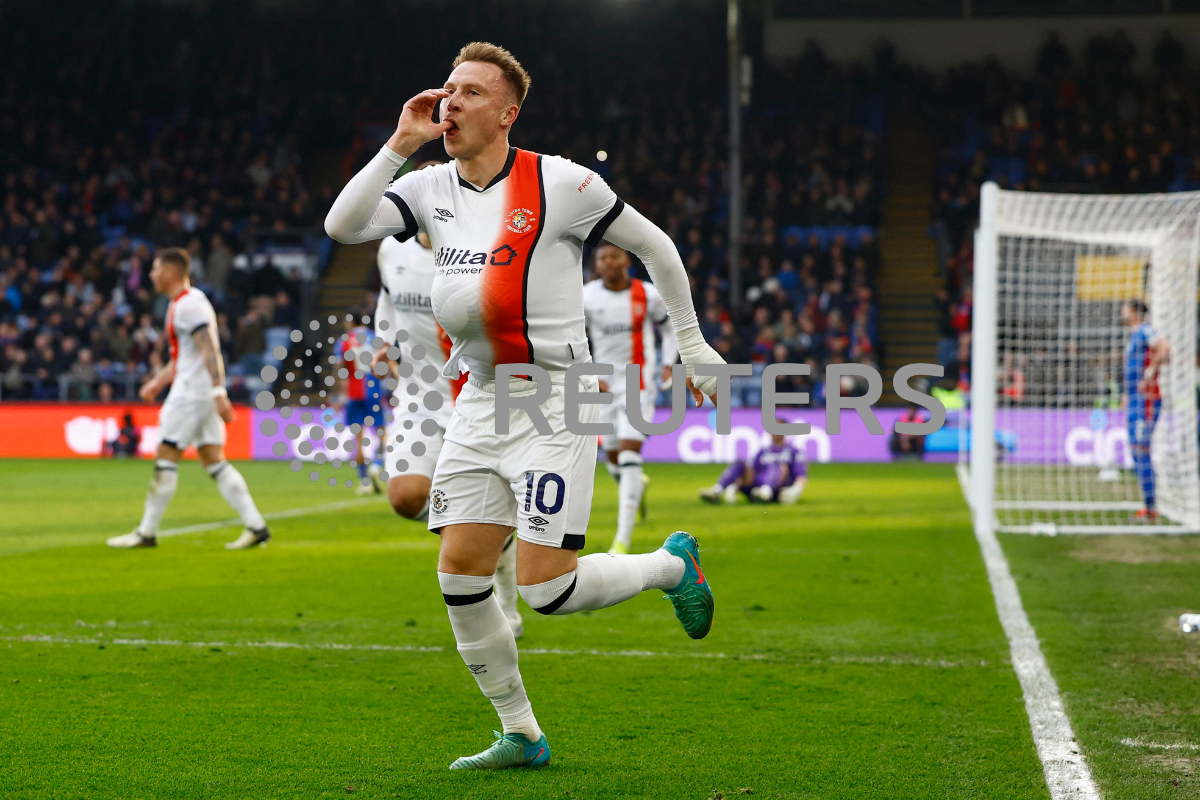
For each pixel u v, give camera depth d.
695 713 4.05
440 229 3.32
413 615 5.89
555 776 3.37
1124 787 3.27
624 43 27.66
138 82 27.36
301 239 24.25
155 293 22.38
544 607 3.30
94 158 26.38
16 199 25.09
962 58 27.41
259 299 21.48
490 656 3.38
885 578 7.06
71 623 5.66
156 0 28.80
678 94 26.78
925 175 26.80
